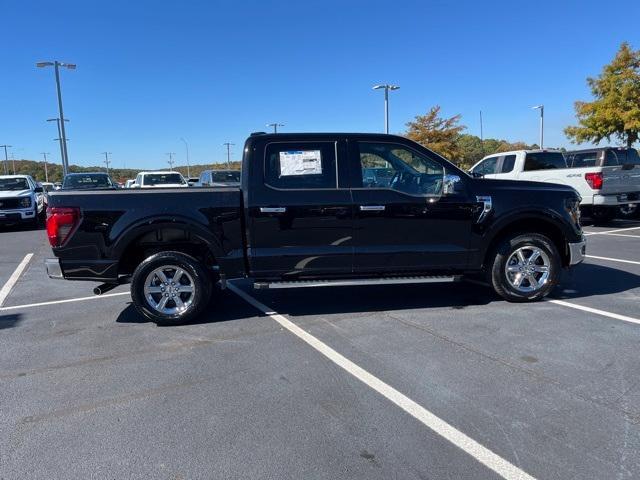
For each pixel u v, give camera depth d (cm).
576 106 2298
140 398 366
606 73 2194
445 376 389
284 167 537
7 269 912
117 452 296
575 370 393
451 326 507
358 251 542
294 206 527
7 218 1617
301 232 533
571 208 576
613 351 430
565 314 539
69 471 279
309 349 455
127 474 275
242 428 320
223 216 526
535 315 537
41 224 1848
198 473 275
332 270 545
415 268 557
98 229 514
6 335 516
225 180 2191
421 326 511
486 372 394
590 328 491
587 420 319
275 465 280
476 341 463
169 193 524
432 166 563
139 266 523
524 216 562
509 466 274
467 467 274
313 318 550
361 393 364
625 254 897
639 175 1285
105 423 330
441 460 281
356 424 321
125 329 529
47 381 399
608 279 696
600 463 274
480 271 571
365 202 536
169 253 529
